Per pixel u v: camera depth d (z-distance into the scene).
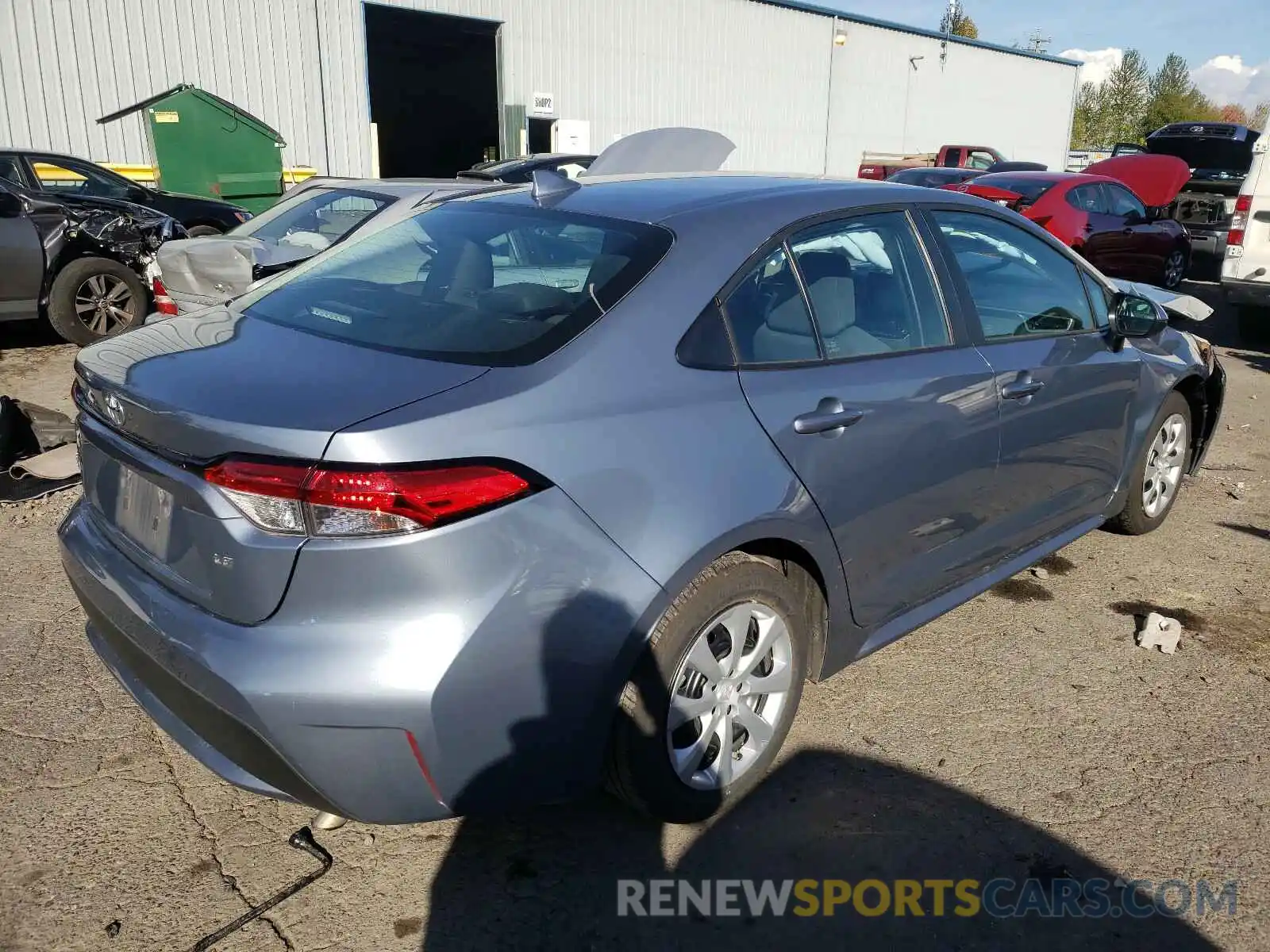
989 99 33.34
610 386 2.35
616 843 2.66
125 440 2.39
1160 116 75.44
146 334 2.80
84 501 2.77
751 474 2.53
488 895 2.46
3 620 3.77
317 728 2.05
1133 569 4.48
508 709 2.17
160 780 2.88
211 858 2.57
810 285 2.88
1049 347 3.65
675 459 2.39
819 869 2.58
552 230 2.83
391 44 26.59
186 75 16.08
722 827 2.73
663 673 2.42
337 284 2.93
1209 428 5.07
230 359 2.45
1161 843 2.69
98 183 10.92
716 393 2.53
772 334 2.74
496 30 20.11
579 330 2.41
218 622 2.16
